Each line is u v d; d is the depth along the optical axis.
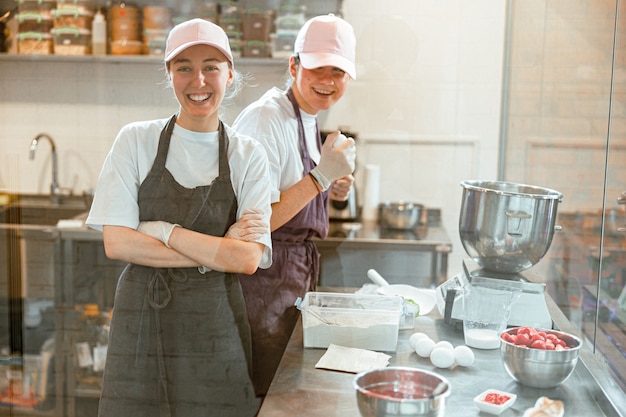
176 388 1.54
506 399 1.29
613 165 1.47
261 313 1.56
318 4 1.72
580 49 1.57
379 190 1.88
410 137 1.89
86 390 1.89
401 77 1.87
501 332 1.43
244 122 1.56
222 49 1.44
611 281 1.45
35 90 1.72
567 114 1.60
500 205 1.51
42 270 1.83
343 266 1.77
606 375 1.36
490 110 1.85
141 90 1.69
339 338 1.45
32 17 1.68
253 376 1.56
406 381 1.27
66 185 1.79
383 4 1.83
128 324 1.52
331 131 1.91
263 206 1.50
